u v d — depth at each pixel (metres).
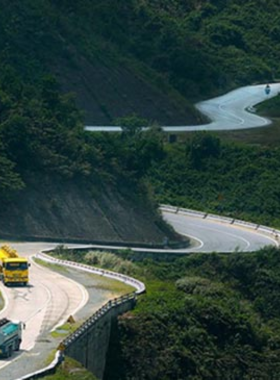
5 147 172.88
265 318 150.00
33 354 103.81
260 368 127.38
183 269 158.50
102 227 172.50
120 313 122.44
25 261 130.75
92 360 113.69
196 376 120.44
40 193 170.12
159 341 120.88
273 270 160.25
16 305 121.12
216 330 129.25
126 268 147.00
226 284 155.62
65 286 131.12
